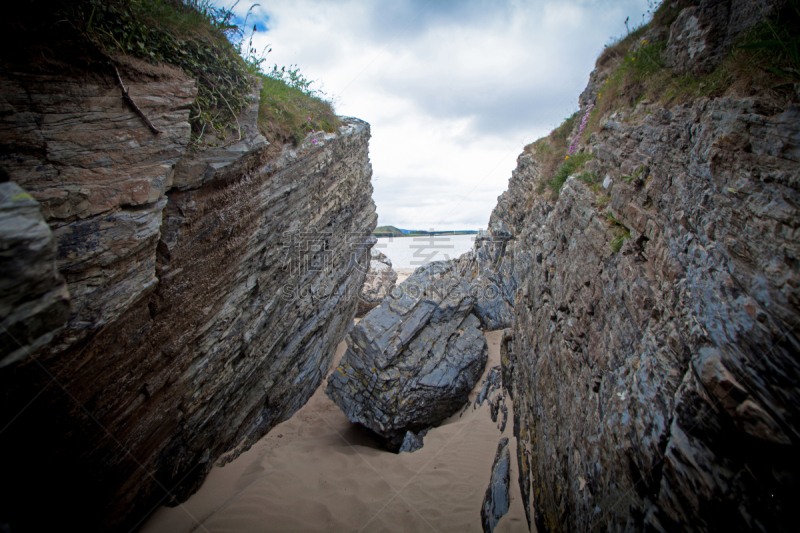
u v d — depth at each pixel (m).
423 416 8.53
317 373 11.05
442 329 10.00
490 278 13.38
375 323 9.42
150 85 3.63
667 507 1.94
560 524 3.55
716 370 1.82
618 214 3.81
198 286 4.88
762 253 1.83
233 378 6.43
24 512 3.08
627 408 2.56
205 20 4.75
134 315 3.81
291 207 7.40
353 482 6.88
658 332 2.50
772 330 1.64
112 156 3.25
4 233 1.35
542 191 10.20
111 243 3.23
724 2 2.96
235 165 5.00
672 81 3.54
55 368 2.94
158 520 5.52
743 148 2.15
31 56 2.67
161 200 3.77
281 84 7.94
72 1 2.87
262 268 6.63
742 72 2.43
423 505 6.09
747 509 1.56
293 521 5.91
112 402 3.83
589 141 6.63
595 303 3.86
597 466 2.85
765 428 1.55
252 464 7.44
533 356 6.31
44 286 1.52
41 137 2.77
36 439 3.04
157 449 5.00
